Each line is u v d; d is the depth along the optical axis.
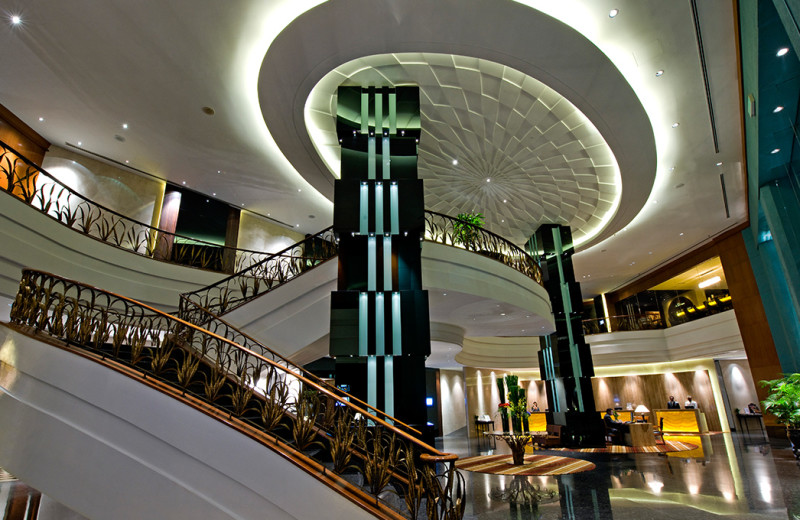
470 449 12.14
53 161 9.84
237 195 12.15
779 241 8.68
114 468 3.64
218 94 8.09
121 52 7.14
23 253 6.57
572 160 9.95
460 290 7.84
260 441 3.68
